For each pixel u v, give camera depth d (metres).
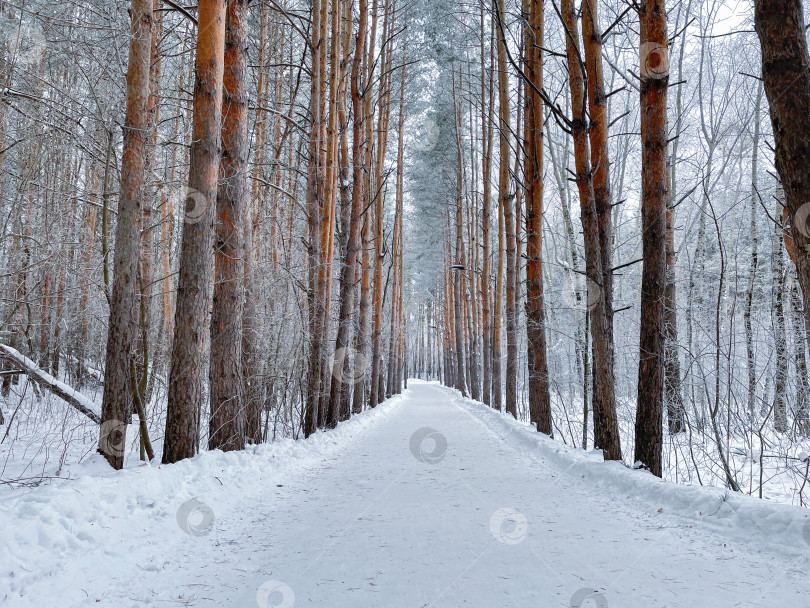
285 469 7.02
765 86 3.42
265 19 13.95
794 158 3.26
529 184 11.14
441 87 23.64
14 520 3.29
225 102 7.48
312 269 11.08
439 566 3.57
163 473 5.05
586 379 10.44
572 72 7.95
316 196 11.16
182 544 3.95
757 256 13.27
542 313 11.12
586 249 7.75
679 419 8.79
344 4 13.17
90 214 13.78
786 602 2.93
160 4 11.48
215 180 6.44
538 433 10.48
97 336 13.06
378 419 15.87
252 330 8.84
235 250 7.46
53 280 12.07
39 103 8.80
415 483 6.52
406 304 45.47
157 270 12.30
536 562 3.64
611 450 7.29
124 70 8.36
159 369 10.70
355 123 13.17
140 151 5.87
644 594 3.06
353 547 3.98
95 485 4.18
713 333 9.24
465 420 15.62
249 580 3.29
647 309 6.73
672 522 4.61
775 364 8.54
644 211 6.84
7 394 11.02
